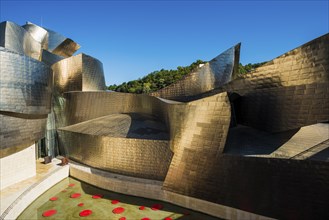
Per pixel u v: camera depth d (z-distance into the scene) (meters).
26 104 13.80
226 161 11.17
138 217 12.46
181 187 12.72
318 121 9.87
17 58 13.44
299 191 9.23
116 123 19.33
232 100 13.48
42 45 30.61
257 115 12.50
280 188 9.66
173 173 13.06
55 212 13.14
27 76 13.96
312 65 9.98
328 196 8.62
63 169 18.25
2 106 12.62
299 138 11.13
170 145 14.13
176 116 13.44
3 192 13.77
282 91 11.17
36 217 12.62
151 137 15.92
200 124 12.23
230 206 11.12
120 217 12.49
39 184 15.11
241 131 12.92
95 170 17.64
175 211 12.89
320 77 9.76
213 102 11.78
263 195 10.11
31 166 16.33
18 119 13.71
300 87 10.45
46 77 15.74
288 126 10.92
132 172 16.03
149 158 15.44
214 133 11.70
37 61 14.77
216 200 11.54
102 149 17.34
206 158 11.90
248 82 12.96
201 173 12.03
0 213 11.44
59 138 22.61
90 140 18.30
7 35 18.84
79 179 18.05
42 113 15.26
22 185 14.82
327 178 8.58
